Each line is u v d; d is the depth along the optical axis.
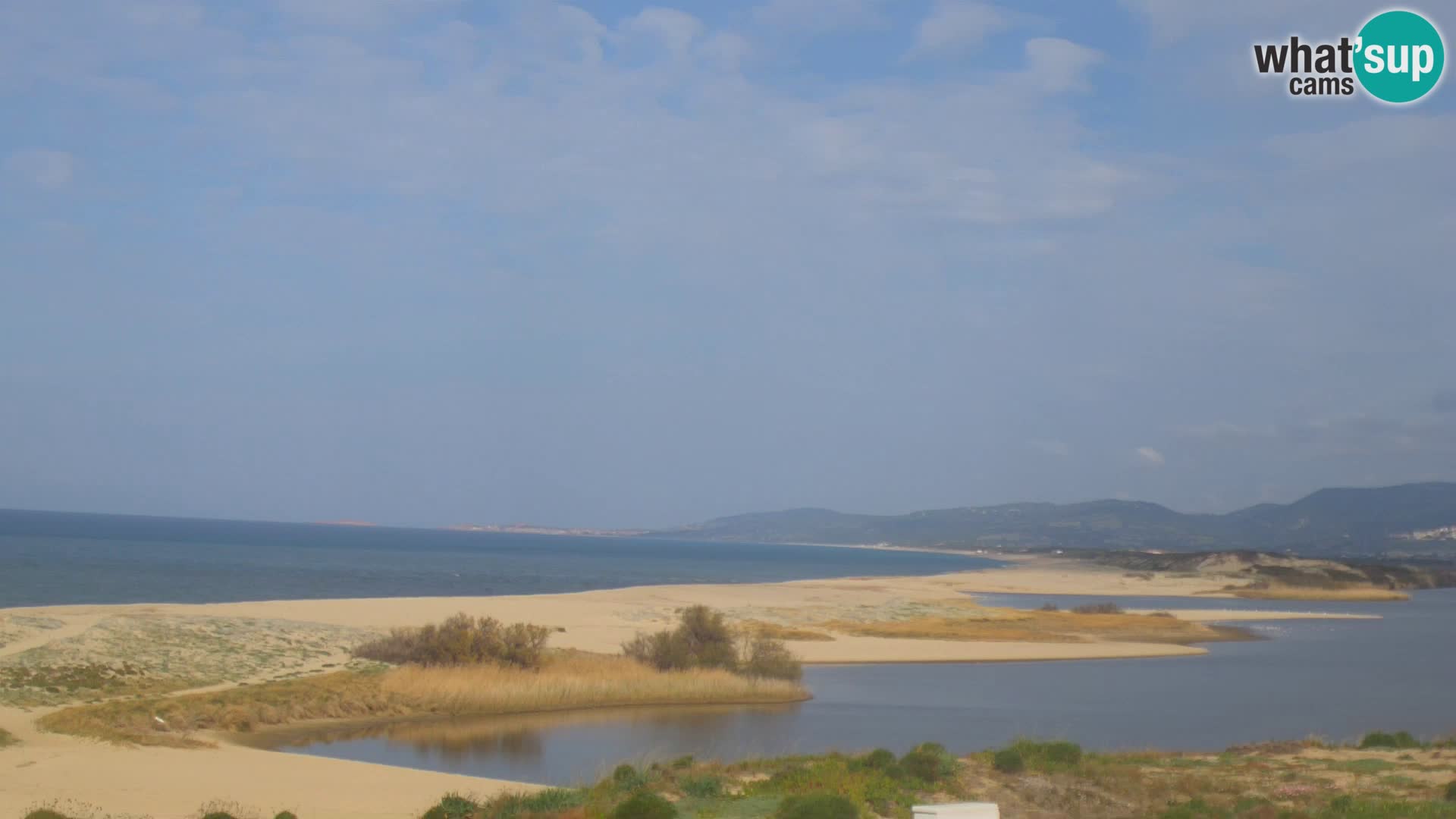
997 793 23.70
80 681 40.69
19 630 50.25
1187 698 51.28
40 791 24.94
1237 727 43.03
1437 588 193.75
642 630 70.00
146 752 30.55
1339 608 132.38
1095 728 42.44
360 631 57.81
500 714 42.59
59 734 32.09
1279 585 175.25
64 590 96.75
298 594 101.62
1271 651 74.81
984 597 137.75
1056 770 25.89
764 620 82.94
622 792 23.00
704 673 48.56
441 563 182.00
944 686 54.12
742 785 24.28
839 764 24.94
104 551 180.12
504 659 49.19
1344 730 42.53
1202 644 79.62
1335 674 61.66
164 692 40.75
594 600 95.88
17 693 38.00
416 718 40.94
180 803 24.34
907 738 39.41
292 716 39.06
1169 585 175.88
